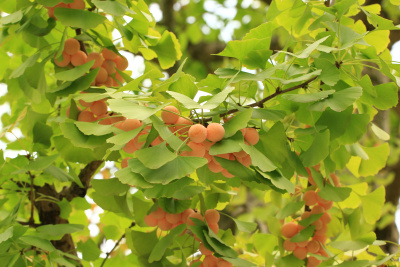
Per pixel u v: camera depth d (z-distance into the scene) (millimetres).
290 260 1747
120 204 1696
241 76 1574
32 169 1697
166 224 1688
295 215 1907
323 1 1740
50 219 1898
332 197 1640
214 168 1529
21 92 1939
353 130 1617
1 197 1938
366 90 1617
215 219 1659
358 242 1758
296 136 1665
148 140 1479
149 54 1863
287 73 1632
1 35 1719
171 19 3604
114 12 1612
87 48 1844
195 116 1575
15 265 1668
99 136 1581
